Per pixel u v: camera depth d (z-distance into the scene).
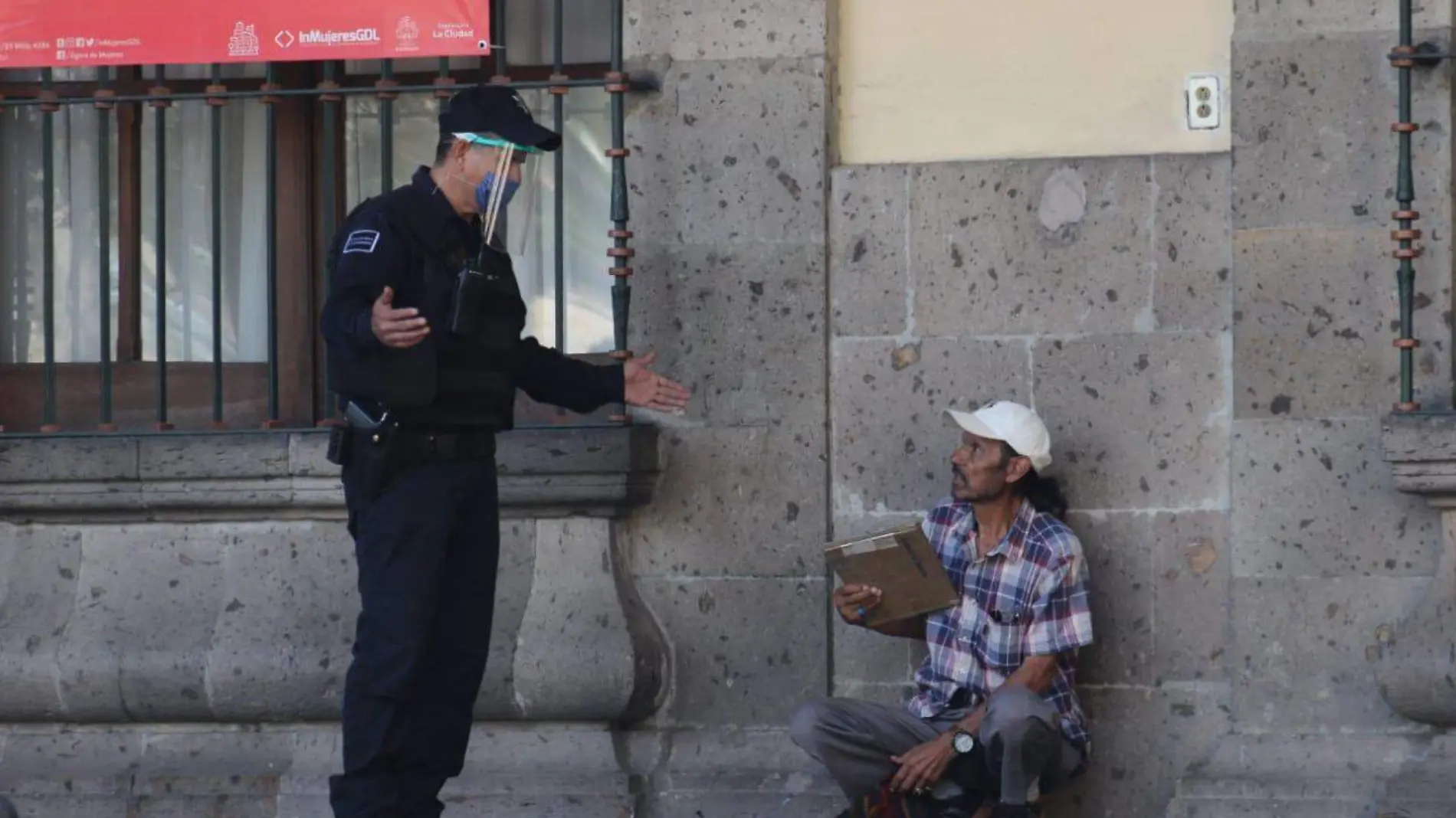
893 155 12.70
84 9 12.87
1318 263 11.94
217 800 12.64
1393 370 11.84
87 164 13.78
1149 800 12.16
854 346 12.55
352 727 10.53
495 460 11.20
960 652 11.63
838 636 12.55
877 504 12.52
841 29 12.79
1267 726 11.98
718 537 12.66
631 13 12.79
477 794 12.43
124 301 13.68
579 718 12.52
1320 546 11.92
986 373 12.41
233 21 12.78
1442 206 11.78
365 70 13.52
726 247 12.66
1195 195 12.16
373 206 10.49
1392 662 11.57
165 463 12.67
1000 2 12.58
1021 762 10.96
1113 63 12.45
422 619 10.48
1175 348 12.18
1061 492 12.23
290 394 13.44
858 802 11.67
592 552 12.63
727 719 12.63
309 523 12.88
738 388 12.65
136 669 12.70
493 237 10.73
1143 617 12.18
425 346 10.33
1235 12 12.10
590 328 13.37
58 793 12.81
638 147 12.77
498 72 12.77
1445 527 11.69
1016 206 12.38
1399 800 11.40
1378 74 11.88
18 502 12.91
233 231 13.69
